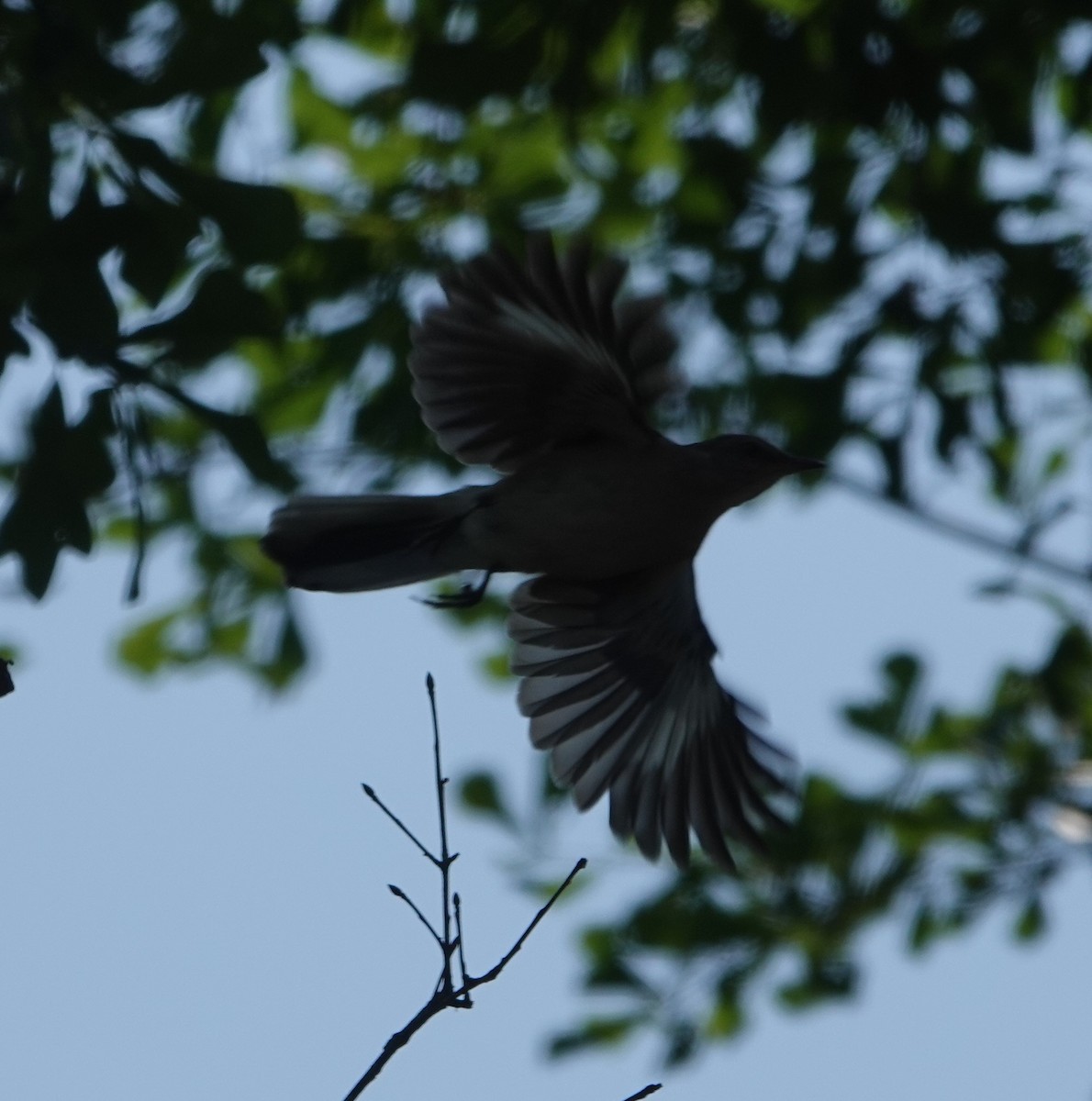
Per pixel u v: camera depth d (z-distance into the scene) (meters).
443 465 12.50
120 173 7.40
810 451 12.98
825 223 12.91
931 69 12.16
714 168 13.02
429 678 6.66
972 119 12.38
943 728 12.99
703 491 8.15
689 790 9.65
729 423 13.25
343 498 8.17
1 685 6.72
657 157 13.53
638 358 7.72
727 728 9.82
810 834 12.48
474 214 12.66
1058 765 12.86
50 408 7.55
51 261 7.27
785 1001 12.26
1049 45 12.52
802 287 13.12
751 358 13.54
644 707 9.62
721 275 13.33
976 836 12.69
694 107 13.55
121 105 7.30
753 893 12.42
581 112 12.04
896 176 12.83
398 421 12.25
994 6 12.10
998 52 12.11
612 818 9.40
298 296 12.14
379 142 12.43
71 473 7.58
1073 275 12.57
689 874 12.37
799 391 12.99
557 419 8.15
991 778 12.88
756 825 12.02
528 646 9.37
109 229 7.34
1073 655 12.84
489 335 7.84
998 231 12.59
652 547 8.34
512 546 8.19
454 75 11.62
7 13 7.35
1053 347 13.34
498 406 8.09
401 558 8.17
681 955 12.23
